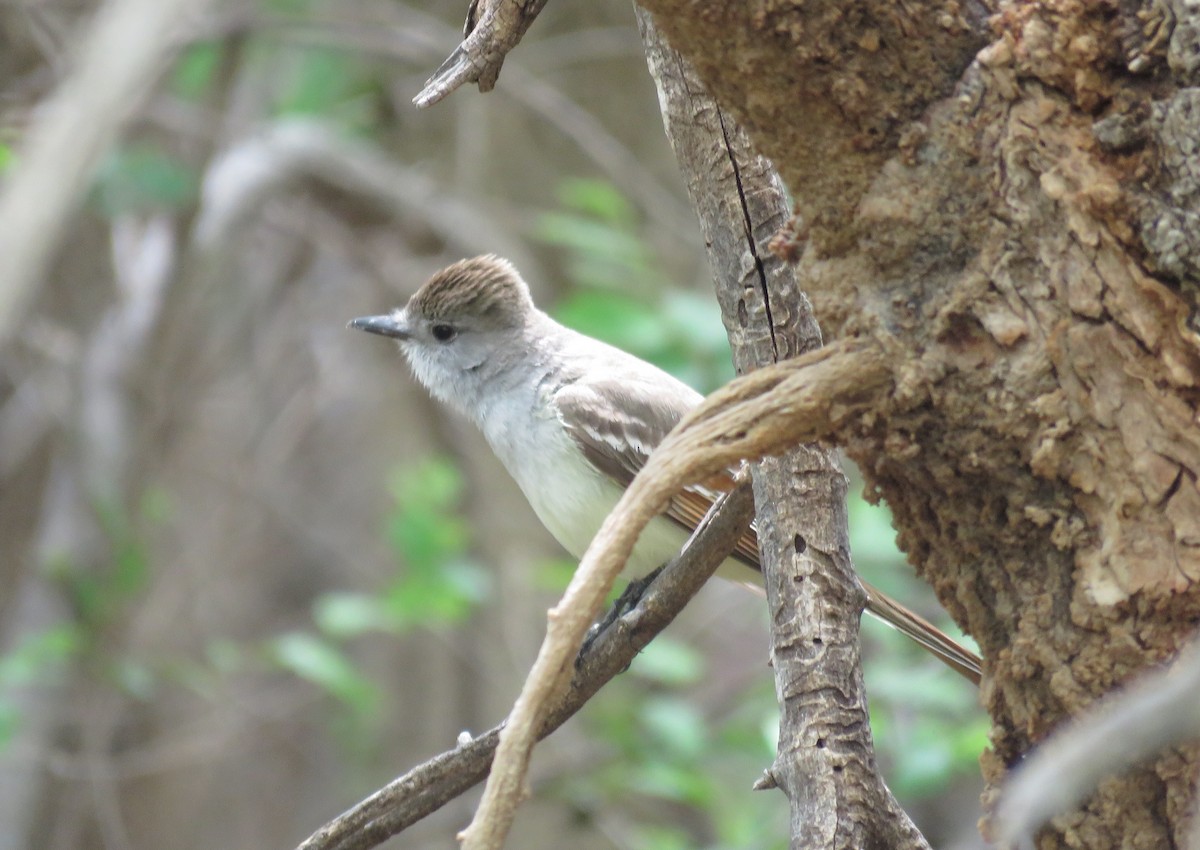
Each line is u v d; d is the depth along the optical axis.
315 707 19.58
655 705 12.66
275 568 21.14
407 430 20.33
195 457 19.09
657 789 12.05
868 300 4.10
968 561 4.21
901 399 4.04
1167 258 3.74
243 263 18.12
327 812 19.11
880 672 11.51
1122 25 3.82
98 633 14.55
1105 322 3.85
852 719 5.21
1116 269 3.83
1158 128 3.75
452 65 5.28
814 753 5.16
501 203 15.68
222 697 16.58
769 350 5.44
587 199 13.51
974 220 3.99
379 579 19.08
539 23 15.78
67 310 16.00
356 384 19.66
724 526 5.55
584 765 12.87
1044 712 4.06
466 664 16.86
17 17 13.85
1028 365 3.92
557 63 15.51
